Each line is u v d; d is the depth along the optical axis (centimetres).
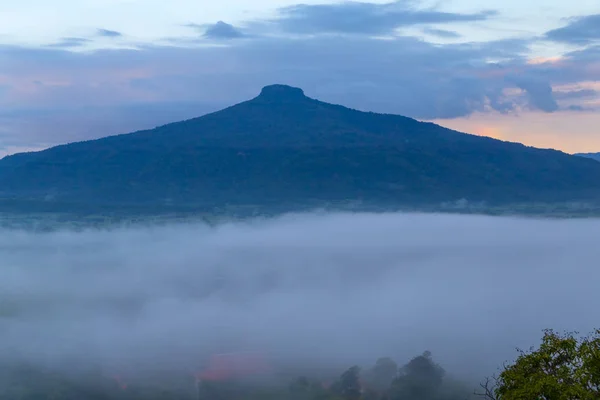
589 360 2234
